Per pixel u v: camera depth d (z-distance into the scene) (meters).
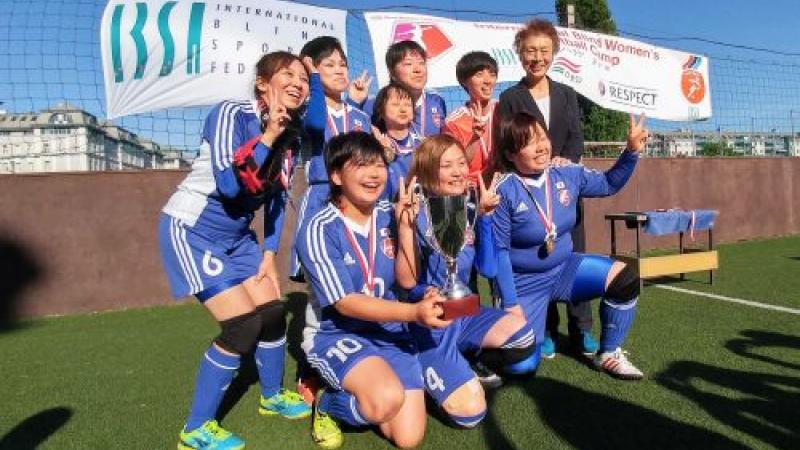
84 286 5.61
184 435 2.62
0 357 4.18
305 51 3.43
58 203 5.53
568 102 3.94
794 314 4.41
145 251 5.80
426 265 2.82
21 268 5.43
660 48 8.41
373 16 6.87
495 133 3.30
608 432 2.54
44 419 2.99
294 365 3.88
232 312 2.62
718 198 8.60
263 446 2.66
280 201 2.93
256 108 2.66
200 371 2.65
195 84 6.11
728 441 2.39
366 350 2.57
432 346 2.75
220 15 6.18
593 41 8.00
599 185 3.41
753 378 3.10
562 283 3.39
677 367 3.31
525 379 3.26
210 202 2.64
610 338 3.27
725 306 4.76
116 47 5.94
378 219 2.68
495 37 7.36
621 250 7.94
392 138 3.52
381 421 2.45
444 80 7.12
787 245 8.14
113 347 4.37
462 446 2.49
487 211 2.91
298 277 3.33
